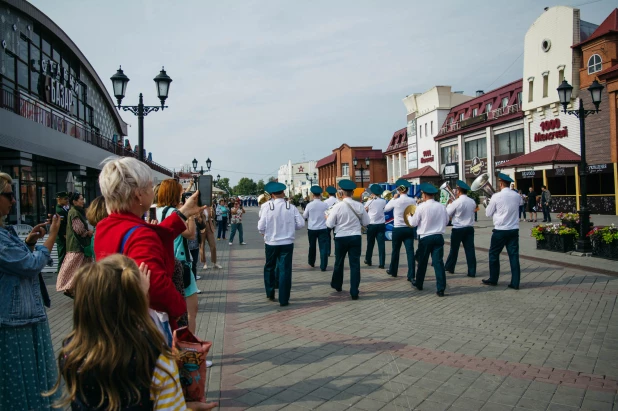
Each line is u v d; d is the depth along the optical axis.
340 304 7.45
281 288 7.37
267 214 7.48
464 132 42.69
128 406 1.72
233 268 11.60
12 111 15.96
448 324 6.11
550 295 7.61
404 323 6.22
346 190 7.90
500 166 34.34
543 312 6.57
